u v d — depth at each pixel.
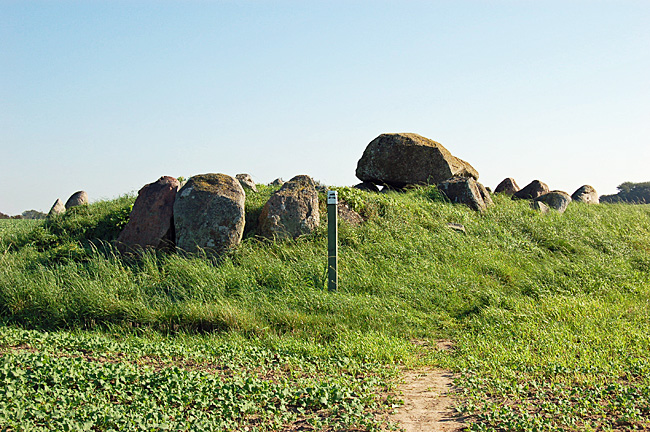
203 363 6.59
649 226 16.47
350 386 5.73
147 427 4.42
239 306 8.88
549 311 8.91
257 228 12.08
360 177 18.30
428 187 16.86
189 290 9.51
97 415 4.59
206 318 8.32
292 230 11.83
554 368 6.20
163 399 5.05
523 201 17.27
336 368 6.53
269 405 5.09
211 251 10.93
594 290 10.45
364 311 8.79
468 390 5.73
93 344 6.93
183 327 8.31
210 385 5.35
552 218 15.55
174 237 11.48
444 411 5.24
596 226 15.46
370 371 6.51
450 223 13.92
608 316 8.70
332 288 9.84
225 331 8.07
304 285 9.83
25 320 8.75
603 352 6.85
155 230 11.29
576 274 11.30
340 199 13.62
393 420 5.01
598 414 4.91
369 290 9.99
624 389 5.38
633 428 4.59
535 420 4.63
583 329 7.96
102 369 5.53
